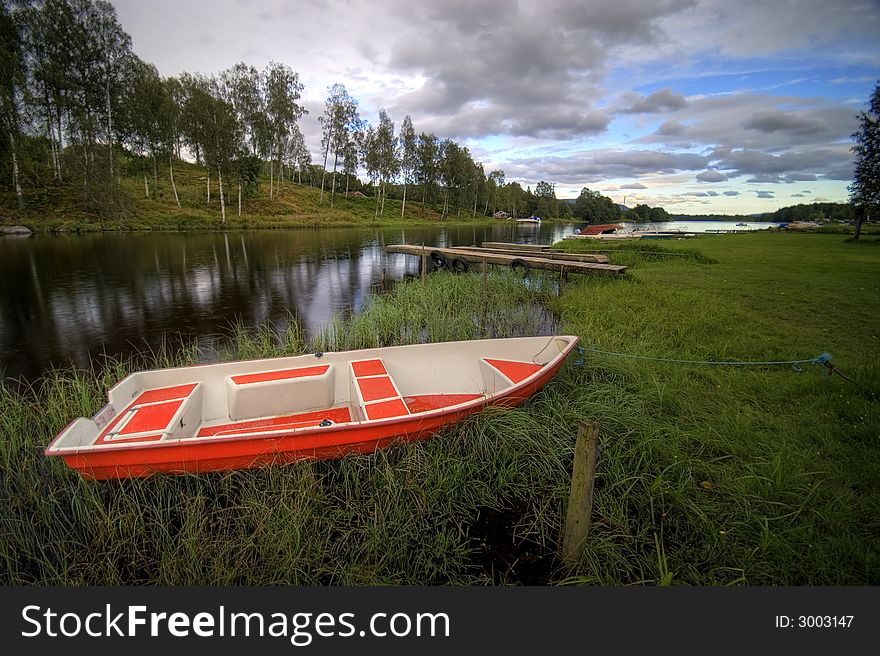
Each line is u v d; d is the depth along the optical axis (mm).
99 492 3717
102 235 28344
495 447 4109
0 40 28859
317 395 4762
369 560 3242
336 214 52531
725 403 5176
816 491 3553
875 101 24781
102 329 9242
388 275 16562
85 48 31953
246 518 3463
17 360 7430
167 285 13961
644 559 3109
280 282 14875
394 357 5449
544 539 3430
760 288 11711
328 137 54969
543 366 5207
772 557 3061
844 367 5848
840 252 21125
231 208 43719
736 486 3664
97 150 32875
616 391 5359
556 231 56031
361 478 3920
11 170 33406
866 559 2936
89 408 5086
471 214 82938
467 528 3566
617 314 9117
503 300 11367
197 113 37062
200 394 4652
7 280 14055
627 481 3844
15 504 3711
